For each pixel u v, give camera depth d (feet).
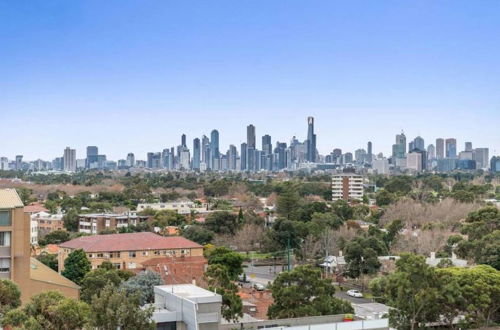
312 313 260.01
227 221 599.57
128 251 440.45
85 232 647.56
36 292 282.15
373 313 290.35
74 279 368.48
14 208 276.41
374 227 577.84
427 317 273.95
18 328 179.63
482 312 290.15
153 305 201.67
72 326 190.49
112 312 179.22
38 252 515.91
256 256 549.13
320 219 587.27
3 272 274.98
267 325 234.17
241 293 381.40
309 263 497.05
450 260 393.50
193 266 411.13
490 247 403.95
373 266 425.69
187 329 197.36
